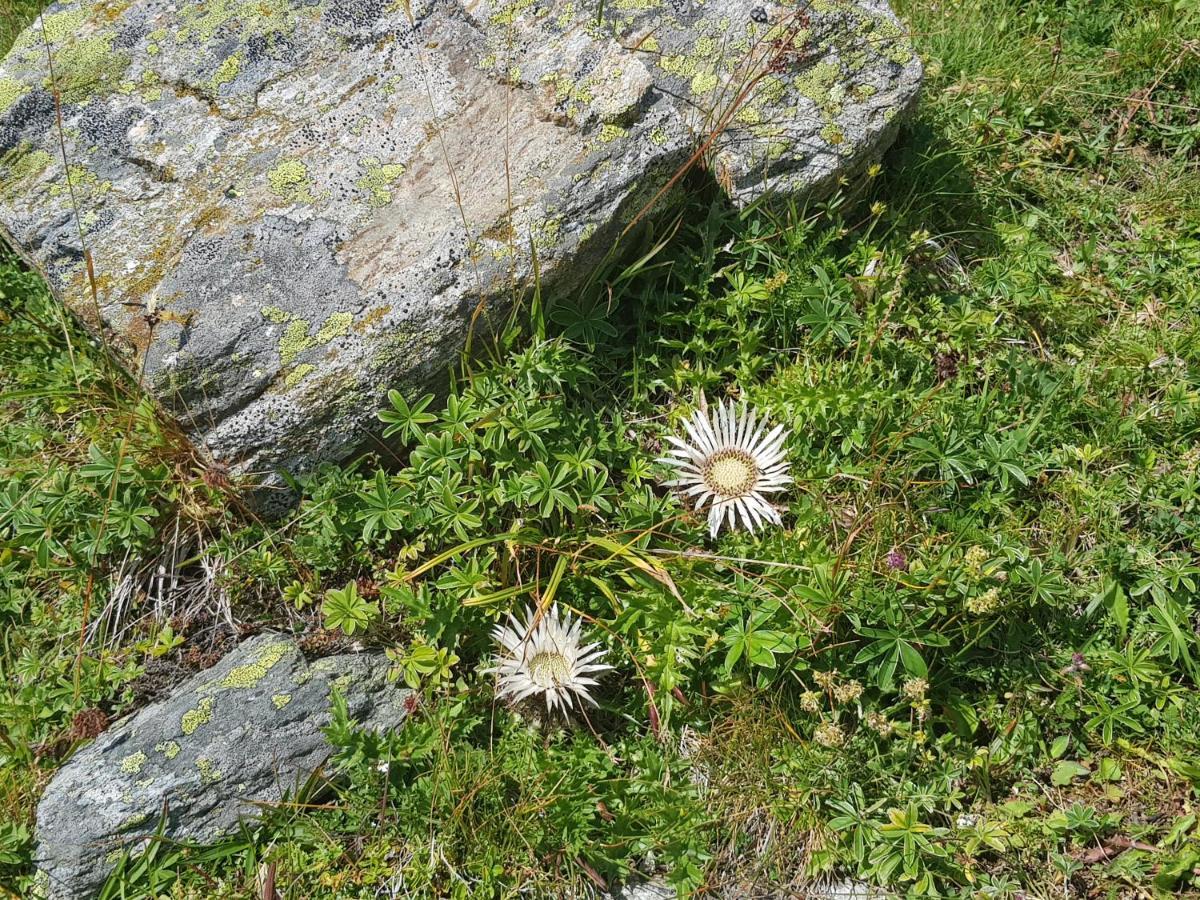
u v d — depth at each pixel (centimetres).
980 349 120
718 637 101
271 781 100
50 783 100
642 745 102
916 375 116
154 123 115
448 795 99
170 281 108
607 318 117
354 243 108
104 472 106
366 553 107
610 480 112
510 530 105
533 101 113
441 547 107
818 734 97
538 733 103
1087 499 110
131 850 98
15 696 106
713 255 117
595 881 98
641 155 111
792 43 118
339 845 99
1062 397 116
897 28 124
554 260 109
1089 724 102
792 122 119
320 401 105
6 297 122
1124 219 133
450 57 116
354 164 112
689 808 99
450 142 112
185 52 118
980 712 104
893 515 106
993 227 130
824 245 119
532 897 98
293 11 119
